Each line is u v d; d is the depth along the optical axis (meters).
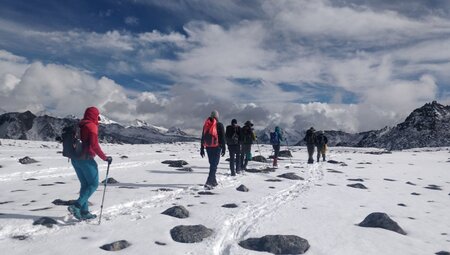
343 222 9.47
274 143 23.30
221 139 14.20
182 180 15.48
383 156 39.09
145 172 18.08
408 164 29.44
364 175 20.48
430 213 11.34
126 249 7.00
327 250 7.38
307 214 10.11
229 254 7.05
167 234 7.88
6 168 18.09
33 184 14.02
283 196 12.75
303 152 45.44
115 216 9.15
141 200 11.23
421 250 7.64
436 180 19.95
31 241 7.26
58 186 13.48
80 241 7.33
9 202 10.47
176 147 50.62
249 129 19.50
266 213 10.11
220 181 15.70
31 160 20.84
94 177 8.85
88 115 8.95
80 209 8.69
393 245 7.83
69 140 8.62
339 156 37.53
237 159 18.27
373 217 9.31
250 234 8.12
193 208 10.27
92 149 8.67
